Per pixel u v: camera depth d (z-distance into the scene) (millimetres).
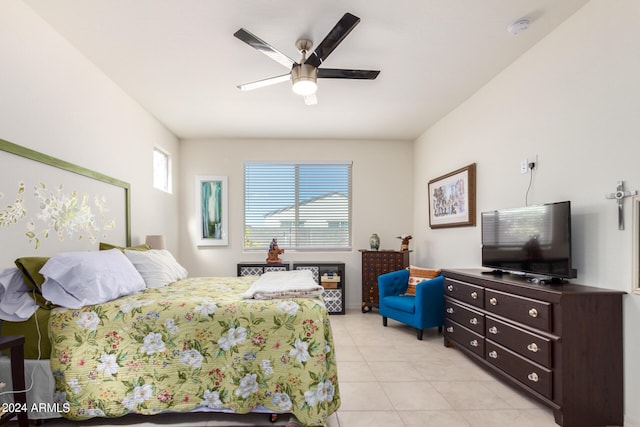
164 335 1922
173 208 4715
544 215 2311
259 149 5082
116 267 2248
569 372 1912
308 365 1877
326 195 5219
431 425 1970
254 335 1928
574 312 1920
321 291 2178
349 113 4020
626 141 1894
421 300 3488
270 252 4805
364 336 3705
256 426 1931
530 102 2635
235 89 3305
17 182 2000
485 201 3264
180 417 2021
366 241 5156
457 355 3111
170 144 4641
